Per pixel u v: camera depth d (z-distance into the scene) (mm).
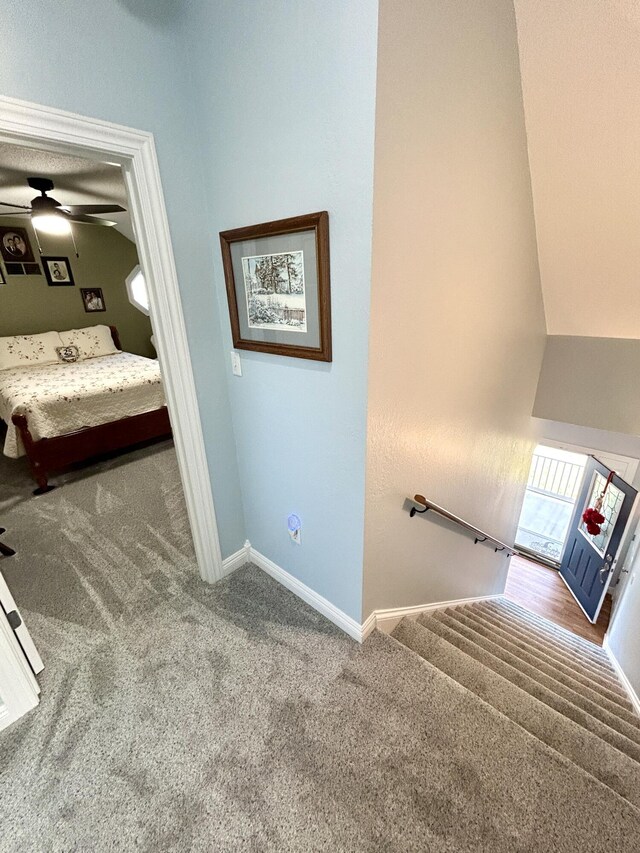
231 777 1250
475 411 2107
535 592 4684
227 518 2092
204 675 1597
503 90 1468
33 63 1058
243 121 1270
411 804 1167
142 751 1327
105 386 3645
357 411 1317
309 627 1828
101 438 3570
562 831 1095
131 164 1334
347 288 1176
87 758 1310
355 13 899
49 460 3213
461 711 1435
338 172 1071
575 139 1679
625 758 1343
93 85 1171
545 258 2303
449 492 2096
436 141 1197
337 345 1284
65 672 1621
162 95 1325
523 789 1189
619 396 2756
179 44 1325
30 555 2383
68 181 3188
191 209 1503
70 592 2074
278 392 1604
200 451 1822
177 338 1590
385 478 1513
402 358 1372
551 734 1431
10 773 1271
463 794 1184
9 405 3338
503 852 1059
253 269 1450
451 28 1108
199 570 2201
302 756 1301
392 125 1005
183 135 1411
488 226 1666
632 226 1932
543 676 1927
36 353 4605
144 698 1507
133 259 5594
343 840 1099
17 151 2424
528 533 5340
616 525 3951
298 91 1084
